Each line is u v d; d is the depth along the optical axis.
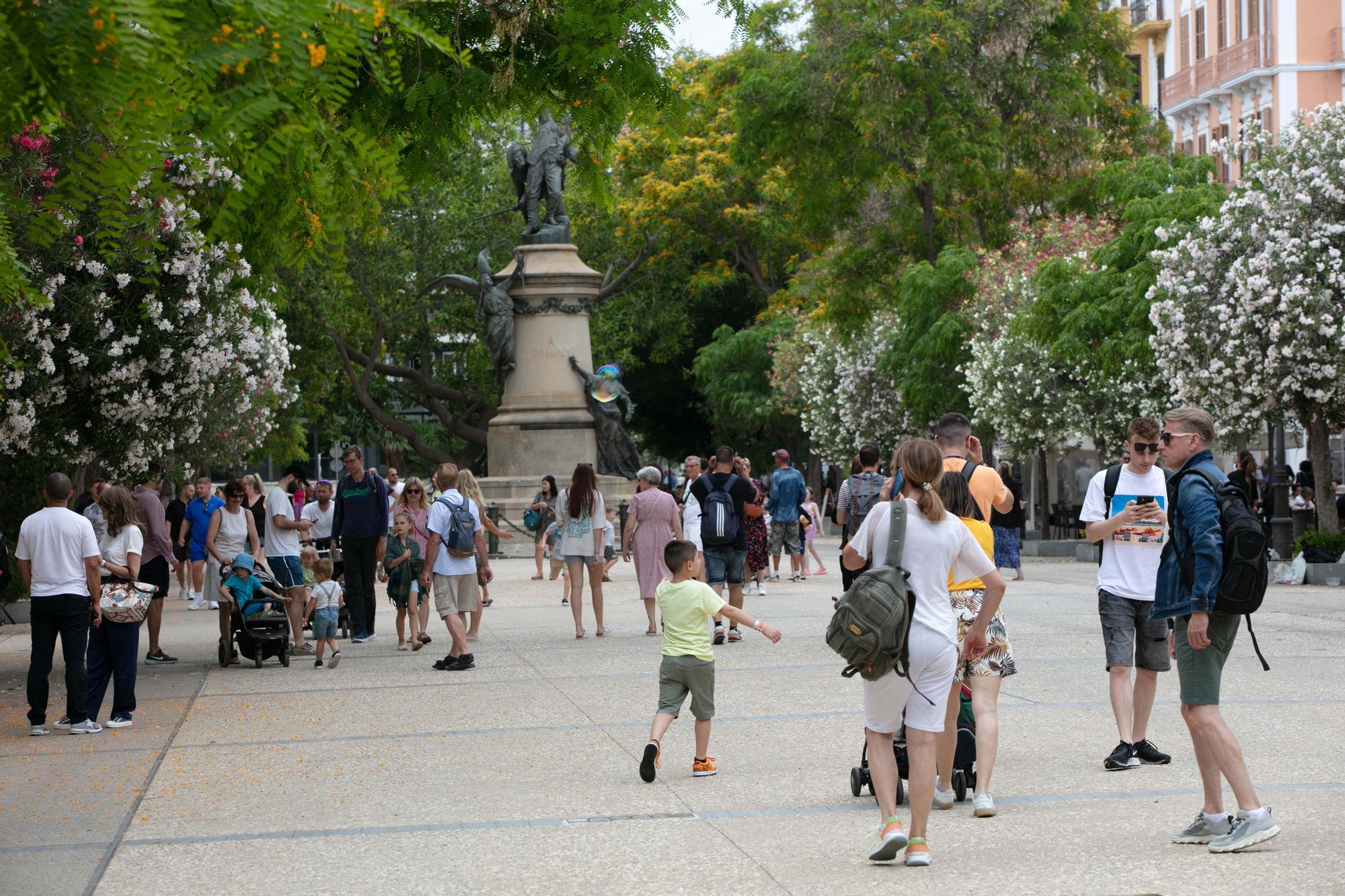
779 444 72.25
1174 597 8.28
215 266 21.84
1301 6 56.41
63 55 4.82
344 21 5.21
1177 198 33.84
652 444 83.25
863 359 56.62
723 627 18.73
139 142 5.65
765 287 70.88
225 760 11.48
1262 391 29.28
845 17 44.66
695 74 65.94
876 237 48.41
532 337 43.56
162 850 8.62
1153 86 68.81
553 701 14.22
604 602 25.91
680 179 66.44
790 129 47.25
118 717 13.45
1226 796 9.37
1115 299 34.34
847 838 8.55
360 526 20.38
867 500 18.81
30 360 19.88
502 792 10.05
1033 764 10.55
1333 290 28.81
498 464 43.53
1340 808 8.91
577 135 11.83
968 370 42.38
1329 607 22.23
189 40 5.00
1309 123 30.47
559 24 11.17
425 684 15.70
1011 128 45.34
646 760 10.23
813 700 13.79
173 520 29.53
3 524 27.33
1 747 12.41
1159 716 12.49
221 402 27.53
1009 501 9.83
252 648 17.59
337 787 10.33
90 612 13.41
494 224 63.62
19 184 7.86
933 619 7.95
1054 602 23.05
